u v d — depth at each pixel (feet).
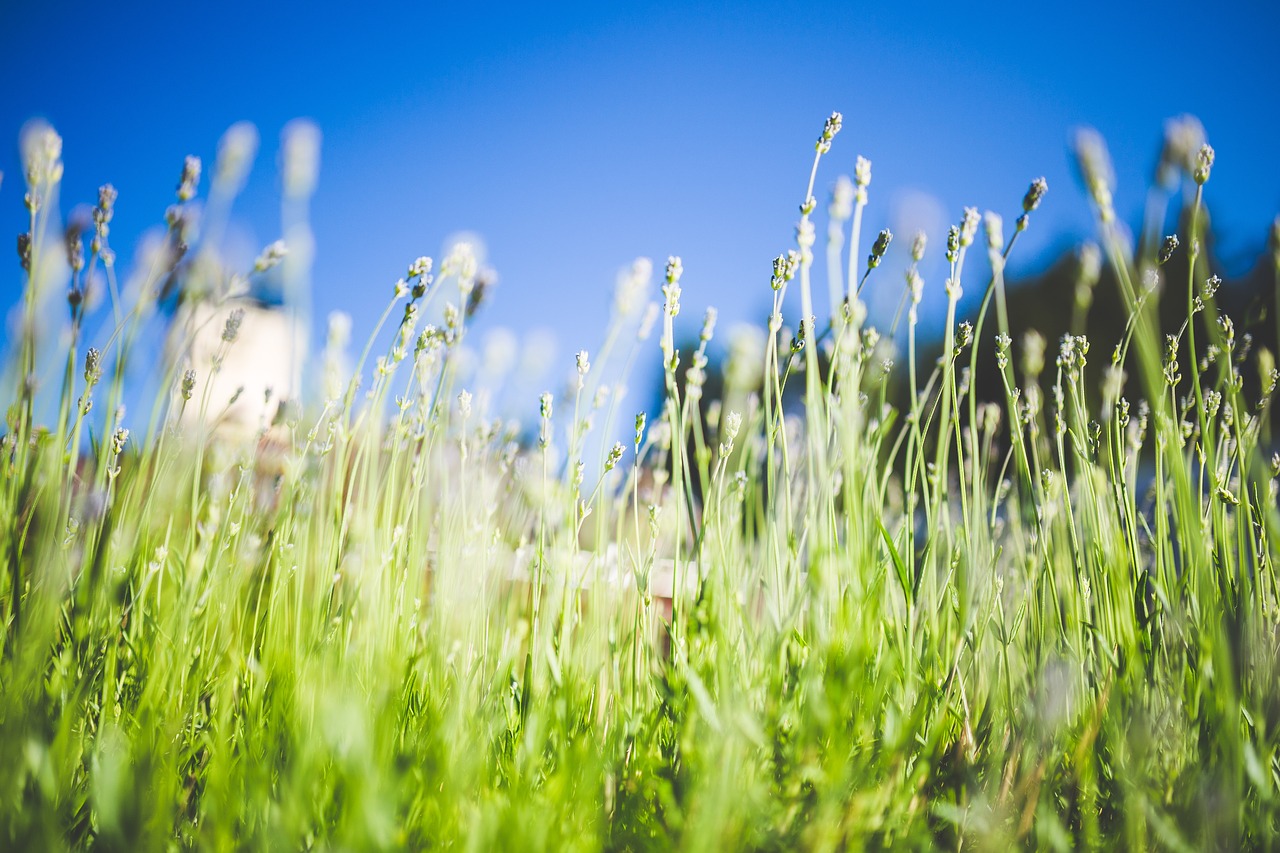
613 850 1.56
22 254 1.63
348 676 1.71
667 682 1.72
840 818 1.50
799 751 1.51
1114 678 1.65
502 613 2.17
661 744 1.77
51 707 1.60
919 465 1.86
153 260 1.71
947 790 1.68
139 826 1.37
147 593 1.96
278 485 2.11
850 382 1.67
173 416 1.82
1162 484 1.78
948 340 1.74
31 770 1.48
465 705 1.73
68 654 1.65
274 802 1.53
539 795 1.56
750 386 1.98
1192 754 1.58
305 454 1.85
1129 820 1.49
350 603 1.85
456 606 1.98
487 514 2.03
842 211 1.71
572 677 1.76
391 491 1.87
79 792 1.56
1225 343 1.71
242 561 1.95
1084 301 1.85
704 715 1.50
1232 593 1.65
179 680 1.71
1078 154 1.63
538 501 2.14
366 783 1.34
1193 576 1.64
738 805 1.47
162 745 1.55
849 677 1.49
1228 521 1.76
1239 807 1.43
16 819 1.41
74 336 1.67
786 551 1.77
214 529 1.88
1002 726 1.71
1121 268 1.62
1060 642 1.76
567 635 1.82
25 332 1.64
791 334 1.92
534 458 2.21
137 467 1.76
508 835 1.43
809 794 1.52
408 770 1.53
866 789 1.51
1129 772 1.58
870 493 1.76
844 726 1.51
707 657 1.69
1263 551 1.67
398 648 1.78
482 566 1.95
